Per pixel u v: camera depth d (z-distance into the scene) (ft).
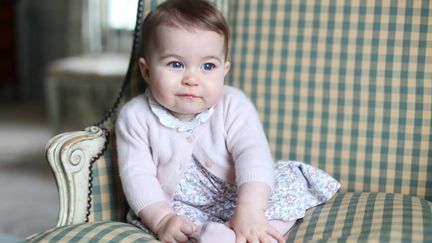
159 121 3.90
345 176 4.38
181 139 3.87
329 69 4.42
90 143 3.89
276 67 4.51
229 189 3.91
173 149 3.86
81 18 13.46
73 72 9.96
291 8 4.52
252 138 3.83
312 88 4.44
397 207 3.66
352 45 4.40
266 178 3.61
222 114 3.94
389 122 4.32
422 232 3.26
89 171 3.85
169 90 3.70
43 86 15.53
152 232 3.59
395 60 4.33
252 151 3.73
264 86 4.53
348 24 4.41
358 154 4.36
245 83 4.57
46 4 14.99
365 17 4.39
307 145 4.44
